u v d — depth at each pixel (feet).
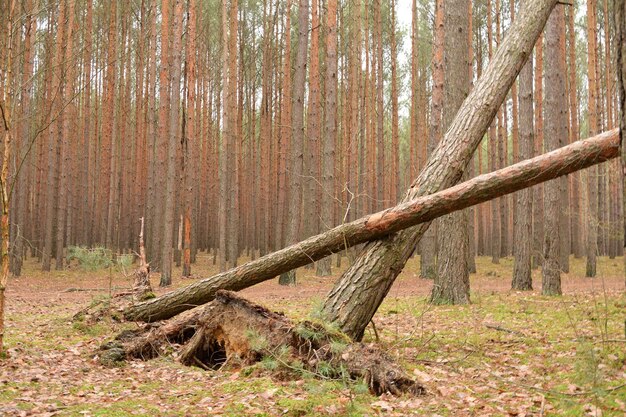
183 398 15.57
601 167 24.66
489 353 21.56
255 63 113.39
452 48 38.65
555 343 22.50
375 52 101.50
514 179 18.51
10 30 20.42
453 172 22.08
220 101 118.11
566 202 65.05
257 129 132.87
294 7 103.40
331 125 63.10
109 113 86.02
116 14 89.97
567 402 13.32
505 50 24.11
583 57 110.22
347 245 21.61
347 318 20.18
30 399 14.92
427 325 28.66
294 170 61.00
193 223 92.07
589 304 33.01
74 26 74.28
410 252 21.57
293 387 16.33
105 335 24.95
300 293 50.26
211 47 118.21
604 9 85.87
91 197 101.91
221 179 65.87
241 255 107.45
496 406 14.58
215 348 20.65
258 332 18.80
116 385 17.20
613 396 14.19
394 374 16.25
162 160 72.43
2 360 19.13
